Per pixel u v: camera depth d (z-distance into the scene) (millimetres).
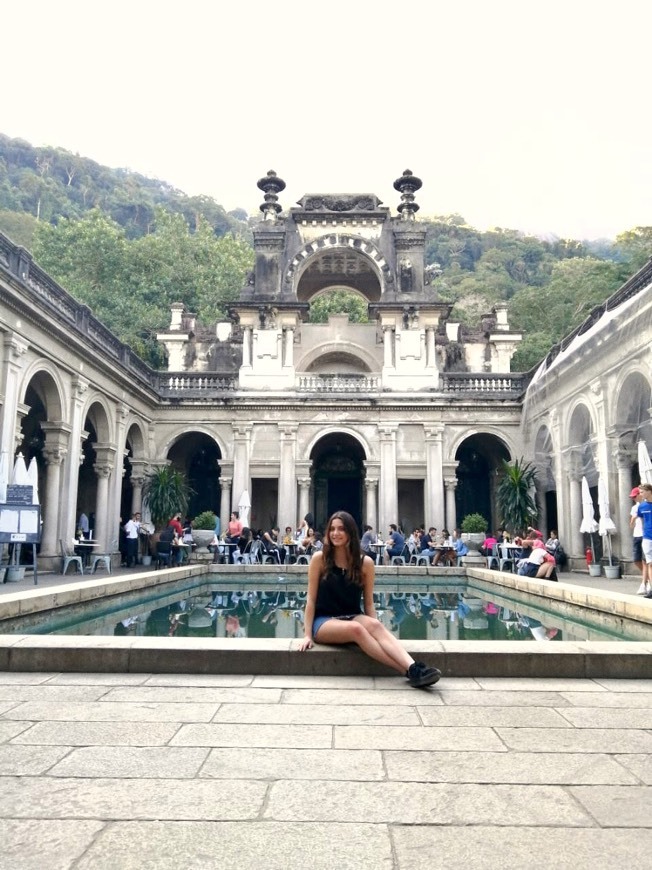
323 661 4922
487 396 24375
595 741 3420
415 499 27141
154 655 4957
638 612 7527
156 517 22422
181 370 28359
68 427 17250
